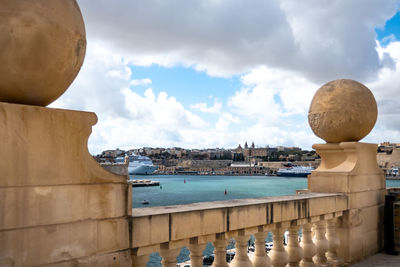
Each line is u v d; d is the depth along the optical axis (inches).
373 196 337.7
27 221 139.8
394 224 342.3
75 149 153.3
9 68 140.3
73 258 150.8
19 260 137.5
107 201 161.8
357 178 316.5
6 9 137.9
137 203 3752.5
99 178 160.1
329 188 316.8
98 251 157.9
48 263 144.2
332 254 299.1
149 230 173.5
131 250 171.0
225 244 209.8
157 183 6796.3
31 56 142.1
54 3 148.5
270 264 232.1
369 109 317.1
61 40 148.6
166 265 187.0
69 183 151.2
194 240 193.6
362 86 324.8
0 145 134.6
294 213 248.4
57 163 148.1
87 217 155.6
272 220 231.8
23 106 140.0
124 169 1886.1
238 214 210.8
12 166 137.0
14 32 137.7
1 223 134.0
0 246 133.5
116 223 163.6
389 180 7234.3
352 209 308.0
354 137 324.8
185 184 6988.2
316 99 333.1
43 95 155.2
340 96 317.4
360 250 316.2
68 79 160.2
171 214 181.8
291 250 254.1
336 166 327.9
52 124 147.0
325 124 324.5
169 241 181.9
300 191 333.1
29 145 141.1
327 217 285.3
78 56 159.6
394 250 339.9
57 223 147.3
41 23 141.9
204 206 205.5
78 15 159.8
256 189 5551.2
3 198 134.7
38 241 142.1
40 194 143.2
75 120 153.1
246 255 221.0
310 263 269.9
